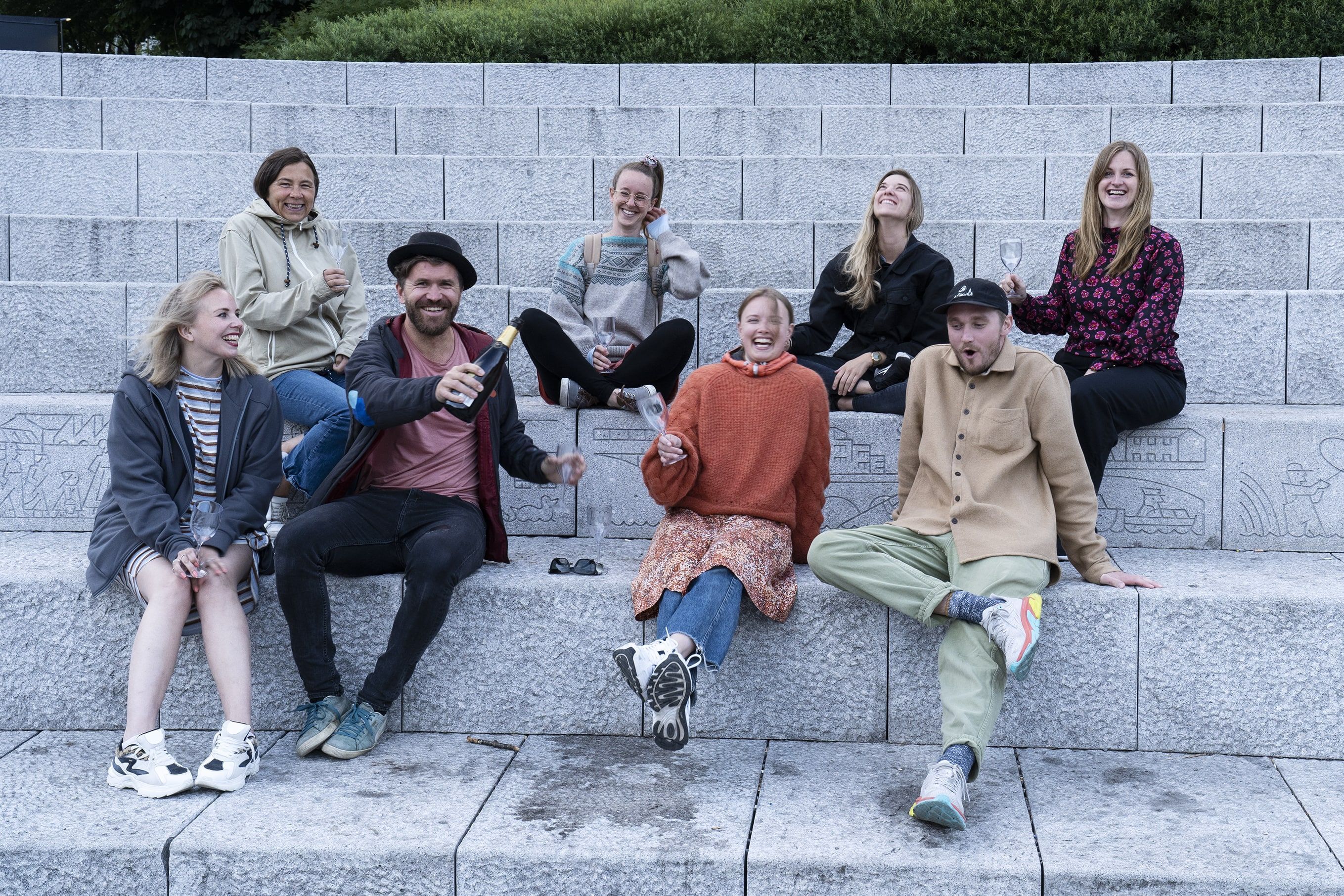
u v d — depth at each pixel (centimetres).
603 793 303
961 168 612
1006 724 339
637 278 447
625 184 443
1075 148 667
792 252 539
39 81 771
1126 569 365
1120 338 406
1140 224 408
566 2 945
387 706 335
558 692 347
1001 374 350
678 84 772
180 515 332
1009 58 827
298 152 443
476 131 700
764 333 355
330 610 346
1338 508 390
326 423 393
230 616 321
